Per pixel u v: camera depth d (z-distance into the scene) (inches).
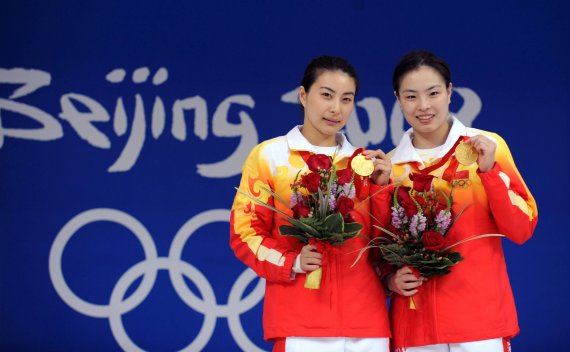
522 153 515.2
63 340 501.0
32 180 507.8
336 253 320.8
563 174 514.3
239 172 516.4
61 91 511.5
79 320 502.6
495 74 517.7
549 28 519.2
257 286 511.2
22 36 511.8
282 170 330.6
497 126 516.4
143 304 505.7
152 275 507.8
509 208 309.4
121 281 506.0
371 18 521.0
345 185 309.7
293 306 319.9
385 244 326.3
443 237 305.0
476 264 318.0
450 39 519.2
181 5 517.7
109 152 511.2
